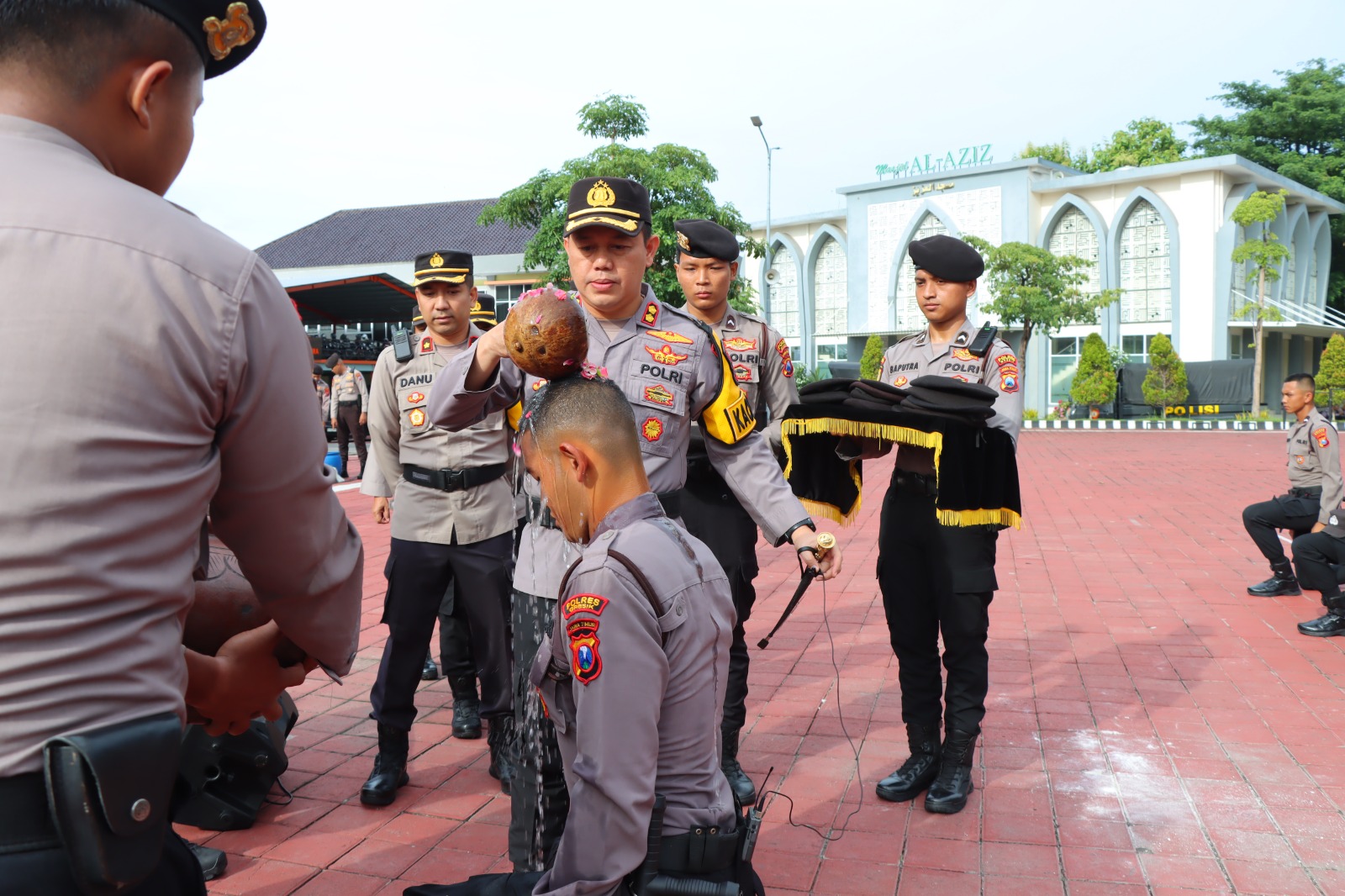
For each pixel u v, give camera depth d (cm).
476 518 383
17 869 106
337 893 317
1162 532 1016
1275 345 3722
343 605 150
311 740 453
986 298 3444
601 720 169
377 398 420
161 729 116
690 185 1816
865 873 330
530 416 200
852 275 3806
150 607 117
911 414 358
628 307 303
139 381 113
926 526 378
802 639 620
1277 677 534
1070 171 3597
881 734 458
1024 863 337
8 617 106
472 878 193
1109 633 627
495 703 392
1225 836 355
